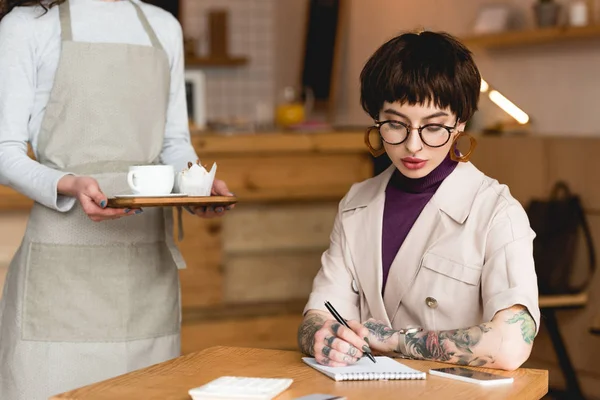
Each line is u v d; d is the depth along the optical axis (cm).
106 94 243
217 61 743
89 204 220
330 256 219
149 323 251
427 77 190
